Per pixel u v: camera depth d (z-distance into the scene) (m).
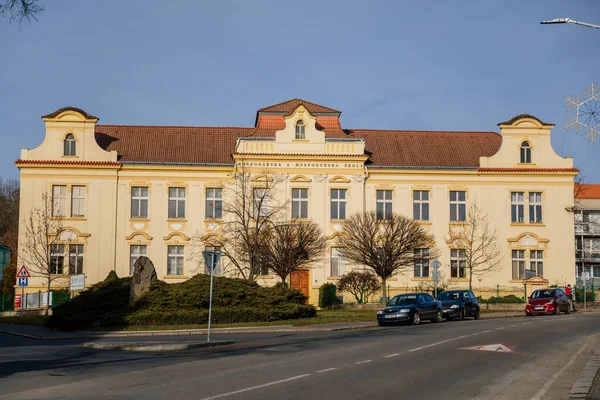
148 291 36.88
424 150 57.84
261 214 53.03
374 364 17.70
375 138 58.75
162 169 54.06
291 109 57.12
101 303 36.53
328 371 16.41
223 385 14.34
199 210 54.19
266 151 54.25
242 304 37.91
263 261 47.56
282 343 25.14
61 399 12.91
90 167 53.50
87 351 23.27
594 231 81.44
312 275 53.69
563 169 56.00
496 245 55.75
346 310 48.25
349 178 54.72
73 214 53.47
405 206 55.53
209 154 55.66
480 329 29.33
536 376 15.99
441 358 18.94
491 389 14.13
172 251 54.09
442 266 55.47
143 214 54.12
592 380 14.91
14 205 99.19
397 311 36.03
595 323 33.38
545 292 46.62
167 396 13.07
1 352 23.55
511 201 56.28
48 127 53.69
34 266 52.41
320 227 54.06
